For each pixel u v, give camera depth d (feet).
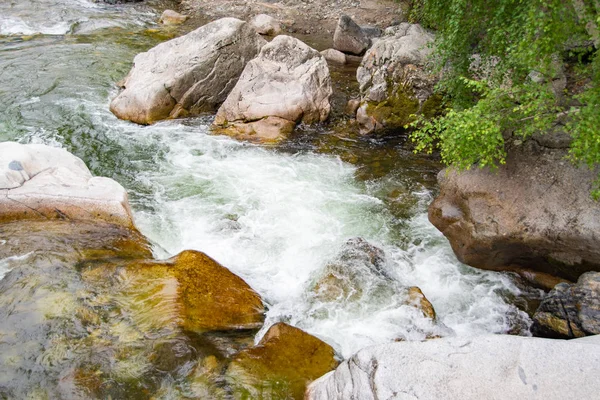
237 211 25.71
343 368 12.99
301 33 56.24
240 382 15.40
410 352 12.07
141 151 30.81
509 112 19.25
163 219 24.76
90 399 14.75
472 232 21.67
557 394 10.66
